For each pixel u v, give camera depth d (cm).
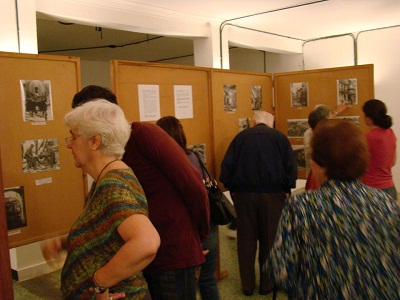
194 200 153
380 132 276
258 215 285
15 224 221
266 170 275
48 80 233
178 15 400
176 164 149
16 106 220
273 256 113
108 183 113
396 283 102
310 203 113
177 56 843
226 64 458
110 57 836
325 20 472
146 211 117
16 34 273
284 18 445
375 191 114
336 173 114
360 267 102
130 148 153
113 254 111
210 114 335
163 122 229
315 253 107
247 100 378
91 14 330
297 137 405
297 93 402
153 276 157
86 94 143
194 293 161
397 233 107
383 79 561
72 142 124
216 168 340
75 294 114
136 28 375
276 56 663
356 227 105
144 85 275
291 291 112
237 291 305
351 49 578
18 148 221
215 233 223
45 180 234
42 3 295
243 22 458
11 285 74
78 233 117
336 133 114
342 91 379
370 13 446
